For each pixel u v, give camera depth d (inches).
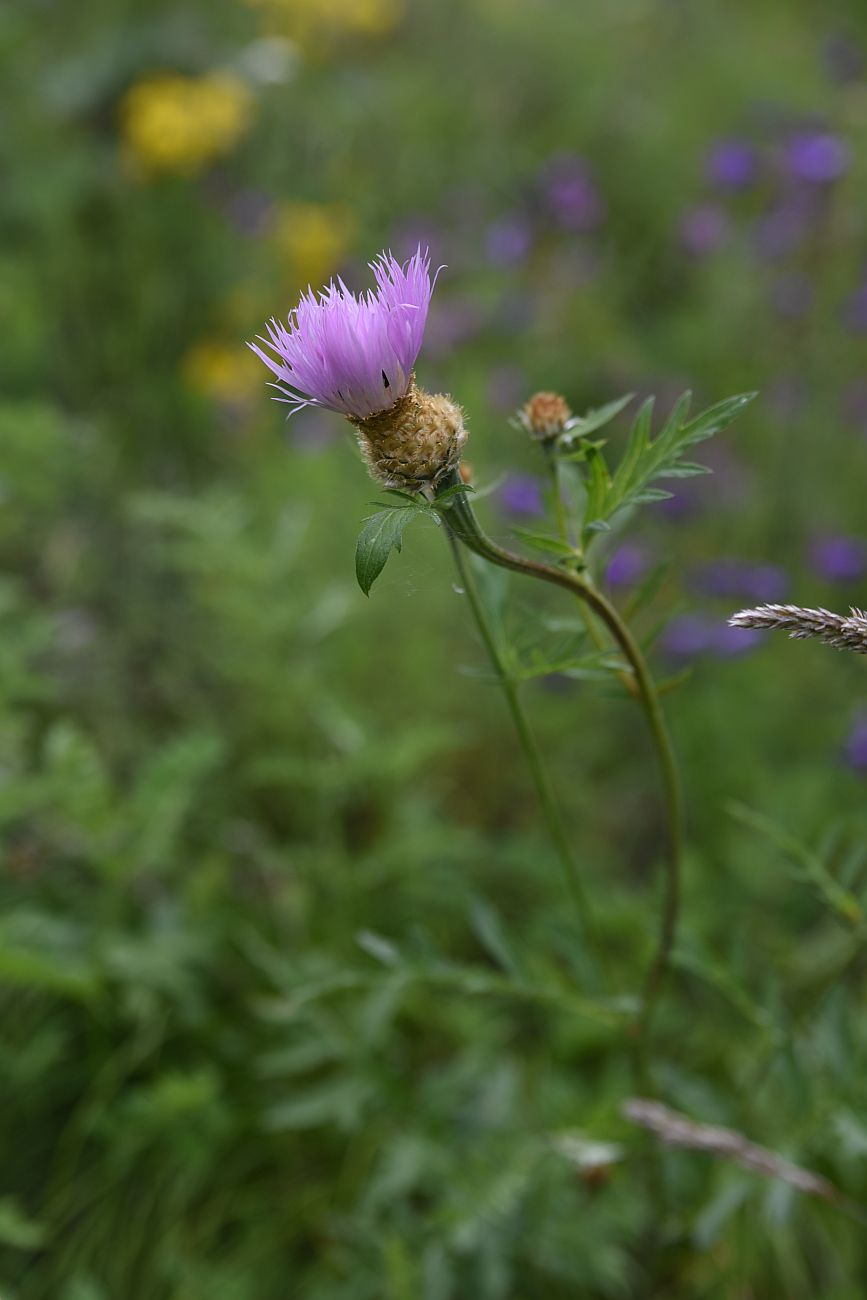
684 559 192.7
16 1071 119.6
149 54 256.1
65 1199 118.3
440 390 209.2
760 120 273.6
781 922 142.0
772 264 228.8
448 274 238.7
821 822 148.2
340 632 162.7
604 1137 100.4
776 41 324.8
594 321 231.3
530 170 267.0
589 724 164.7
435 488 65.6
